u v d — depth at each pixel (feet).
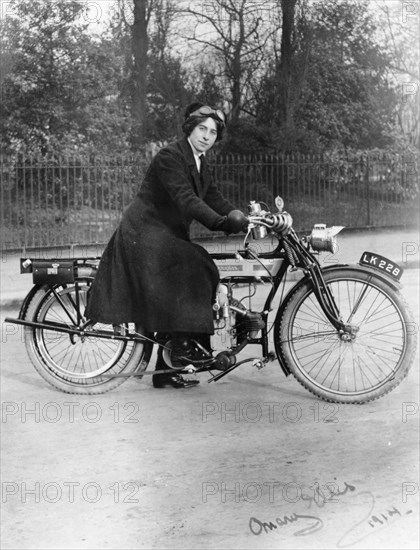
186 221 15.12
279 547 9.18
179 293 14.53
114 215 48.01
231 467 11.66
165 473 11.51
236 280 14.92
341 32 60.54
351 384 15.67
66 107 56.13
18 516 10.24
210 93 59.31
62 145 55.57
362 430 13.23
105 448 12.62
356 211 52.39
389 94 61.21
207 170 15.15
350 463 11.69
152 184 14.92
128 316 14.88
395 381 14.64
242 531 9.60
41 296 15.85
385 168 53.83
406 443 12.48
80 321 15.75
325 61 60.34
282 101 58.90
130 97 57.41
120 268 14.92
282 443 12.66
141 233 14.76
